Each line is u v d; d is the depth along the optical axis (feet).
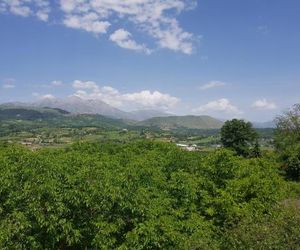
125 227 78.79
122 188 77.82
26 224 67.82
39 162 80.94
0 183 72.18
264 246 58.65
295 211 70.03
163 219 78.59
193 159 117.60
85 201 73.26
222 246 69.10
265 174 123.13
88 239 77.25
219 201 94.73
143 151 139.74
